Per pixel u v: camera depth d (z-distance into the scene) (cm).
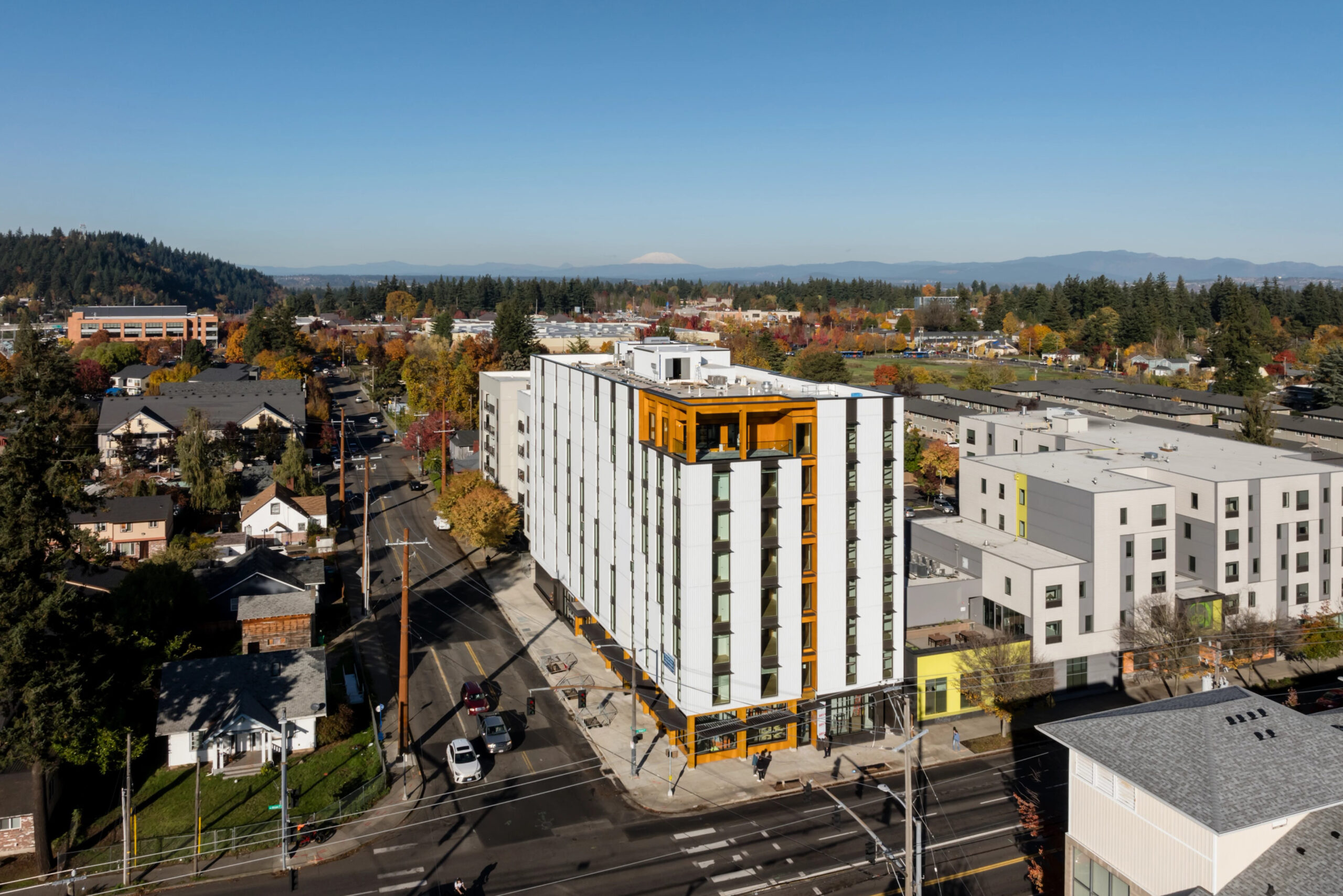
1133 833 3528
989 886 4316
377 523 11250
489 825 4875
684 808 5056
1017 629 6569
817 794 5222
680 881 4381
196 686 5719
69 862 4491
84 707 4419
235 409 14762
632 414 6134
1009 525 7644
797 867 4497
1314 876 3041
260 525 10206
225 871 4453
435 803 5091
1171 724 3669
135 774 5428
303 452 11862
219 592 7544
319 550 9912
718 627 5416
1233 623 6838
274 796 5159
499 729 5741
